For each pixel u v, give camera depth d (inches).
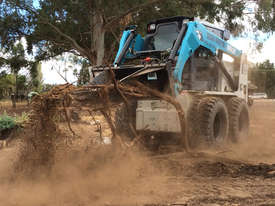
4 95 1248.8
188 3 742.5
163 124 280.2
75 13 710.5
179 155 254.1
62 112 208.5
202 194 154.7
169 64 265.7
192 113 279.4
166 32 324.2
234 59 376.5
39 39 814.5
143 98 261.6
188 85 298.8
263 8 709.3
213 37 326.0
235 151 288.4
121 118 318.7
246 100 394.3
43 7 737.0
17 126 338.0
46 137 198.5
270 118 615.2
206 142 276.7
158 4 753.6
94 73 309.4
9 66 864.3
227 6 698.8
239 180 182.1
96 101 236.5
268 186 166.1
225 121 307.0
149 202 145.0
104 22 748.6
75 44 775.7
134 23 786.8
